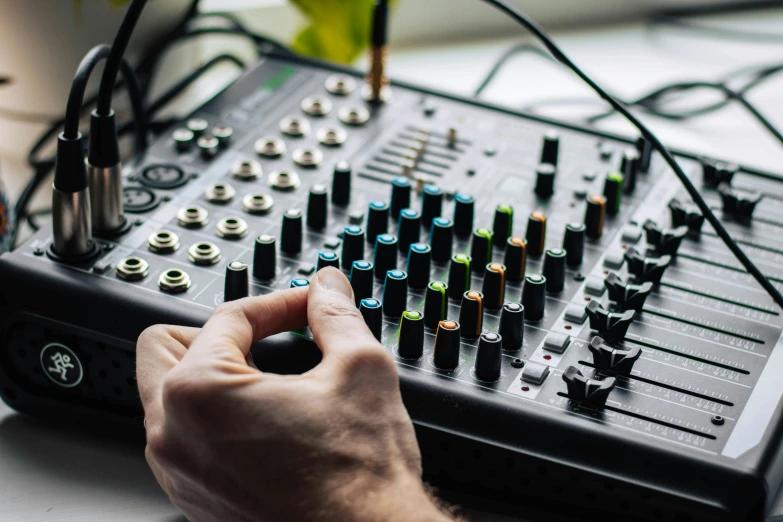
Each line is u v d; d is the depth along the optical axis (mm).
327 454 550
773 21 1634
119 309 712
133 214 819
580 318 740
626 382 677
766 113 1363
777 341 728
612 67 1488
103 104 758
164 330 648
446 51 1540
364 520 539
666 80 1449
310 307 630
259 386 551
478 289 773
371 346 587
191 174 882
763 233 868
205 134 935
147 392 613
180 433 569
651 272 781
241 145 933
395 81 1068
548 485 646
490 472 657
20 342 747
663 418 645
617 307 753
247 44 1418
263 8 1413
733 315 756
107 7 1105
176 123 949
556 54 835
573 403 654
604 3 1622
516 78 1453
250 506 563
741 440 630
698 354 709
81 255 750
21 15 1043
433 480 675
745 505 602
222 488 567
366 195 877
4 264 737
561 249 787
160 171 880
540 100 1339
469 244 824
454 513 621
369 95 1036
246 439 547
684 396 667
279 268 773
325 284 646
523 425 641
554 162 935
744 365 700
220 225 803
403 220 811
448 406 653
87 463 736
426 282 768
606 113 1266
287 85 1041
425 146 958
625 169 910
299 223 788
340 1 1188
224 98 1004
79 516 684
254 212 836
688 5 1644
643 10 1646
